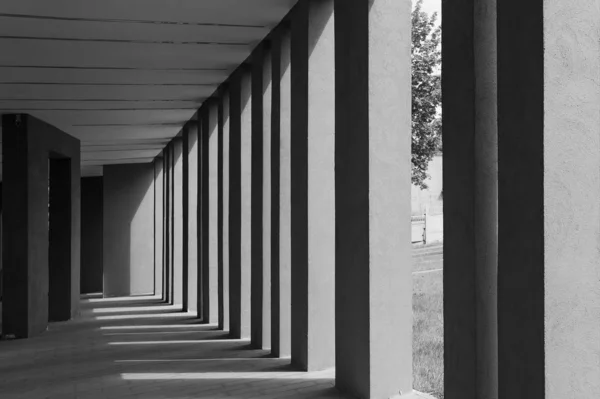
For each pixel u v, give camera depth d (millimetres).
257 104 7211
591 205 2711
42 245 10133
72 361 7148
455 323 3482
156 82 8594
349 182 4984
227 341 8039
